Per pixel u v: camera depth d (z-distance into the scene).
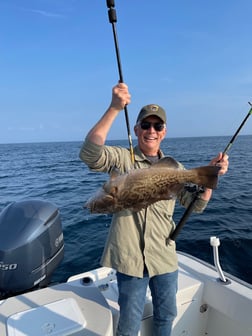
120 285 2.54
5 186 16.91
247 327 2.93
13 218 3.48
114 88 2.21
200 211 2.73
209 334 3.35
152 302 2.74
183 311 3.15
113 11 2.24
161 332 2.66
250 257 6.19
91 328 2.26
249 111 2.65
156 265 2.52
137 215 2.53
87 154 2.33
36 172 23.78
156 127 2.64
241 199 11.11
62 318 2.34
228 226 7.97
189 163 23.91
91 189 14.41
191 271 3.46
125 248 2.49
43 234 3.47
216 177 2.13
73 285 2.80
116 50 2.26
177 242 6.97
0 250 3.22
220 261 6.03
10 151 71.75
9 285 3.26
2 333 2.20
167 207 2.63
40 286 3.47
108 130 2.32
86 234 7.55
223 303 3.12
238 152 39.59
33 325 2.25
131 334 2.51
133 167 2.56
